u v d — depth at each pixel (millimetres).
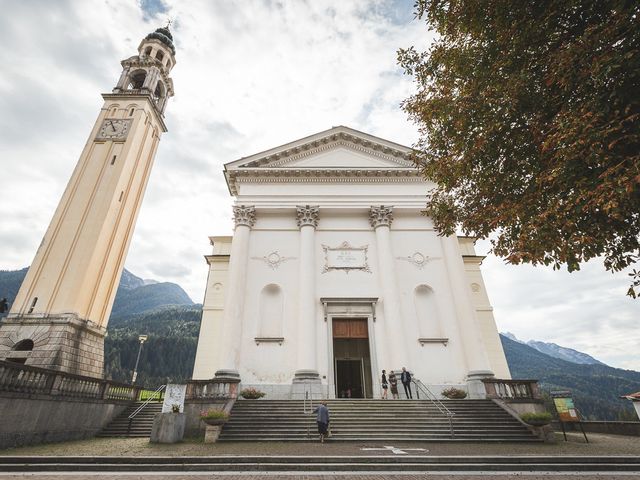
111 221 25344
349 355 21312
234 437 11805
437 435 12031
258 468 7996
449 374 18609
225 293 24859
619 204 5277
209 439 11508
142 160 29938
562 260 6062
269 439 11680
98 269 24031
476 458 8398
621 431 15148
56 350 20016
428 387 18188
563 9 5914
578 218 5762
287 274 21047
